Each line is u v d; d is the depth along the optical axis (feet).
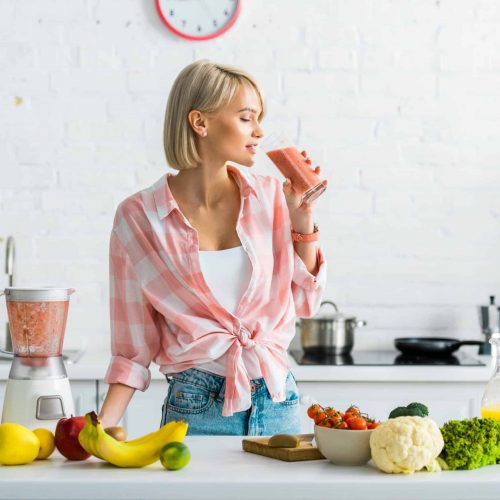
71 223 11.32
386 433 4.53
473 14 11.42
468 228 11.50
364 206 11.46
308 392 9.87
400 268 11.49
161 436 4.75
